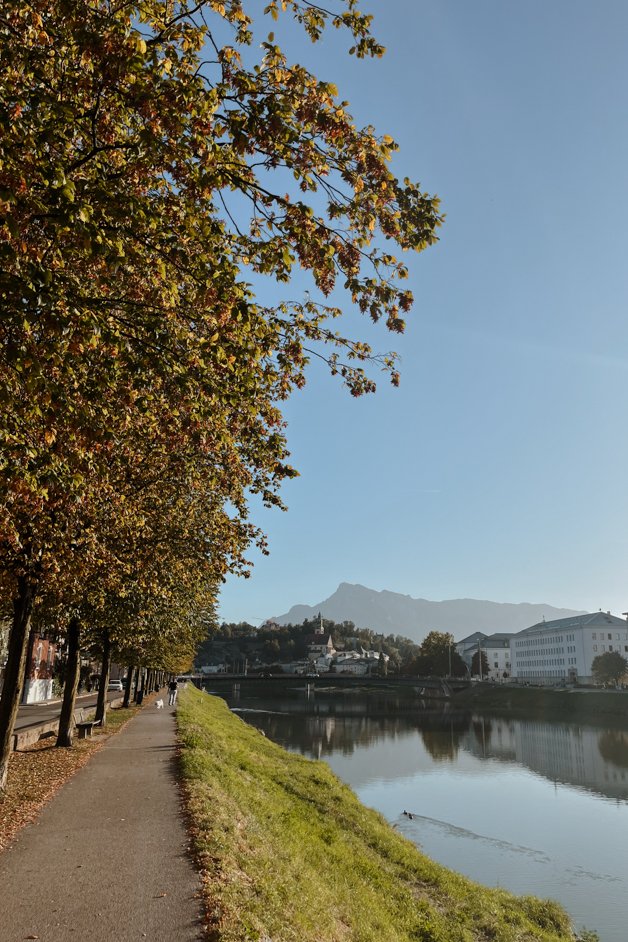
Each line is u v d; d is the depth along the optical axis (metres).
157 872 8.32
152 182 7.00
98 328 6.34
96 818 11.12
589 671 133.25
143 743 21.48
